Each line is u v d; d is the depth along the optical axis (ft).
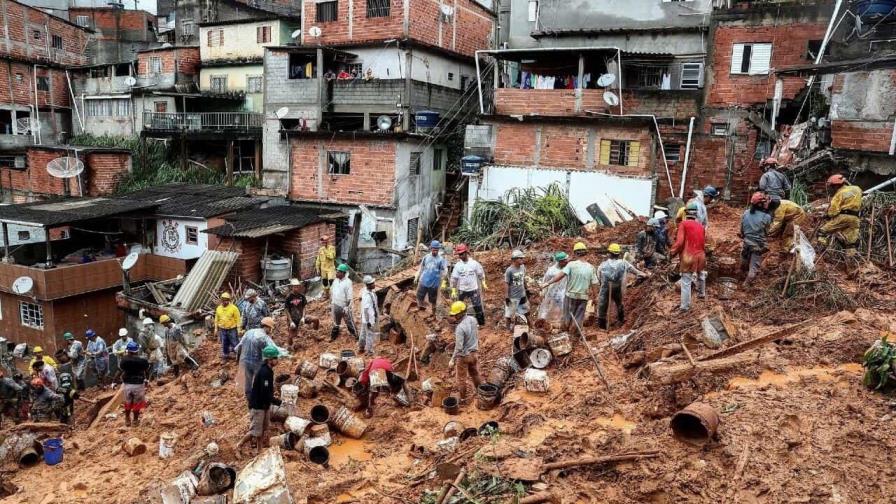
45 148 112.06
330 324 54.44
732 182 79.82
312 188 89.81
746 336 35.55
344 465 31.94
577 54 77.82
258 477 26.71
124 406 42.93
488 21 111.24
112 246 83.41
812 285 39.78
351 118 95.45
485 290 56.75
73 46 146.20
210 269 67.67
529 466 26.86
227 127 106.93
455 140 96.84
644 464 25.91
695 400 29.78
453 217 91.61
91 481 34.06
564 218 72.74
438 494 26.53
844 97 60.90
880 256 45.09
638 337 38.63
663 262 49.57
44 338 70.69
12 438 38.45
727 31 79.00
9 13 129.39
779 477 24.13
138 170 114.93
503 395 36.76
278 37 114.01
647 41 86.12
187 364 52.24
